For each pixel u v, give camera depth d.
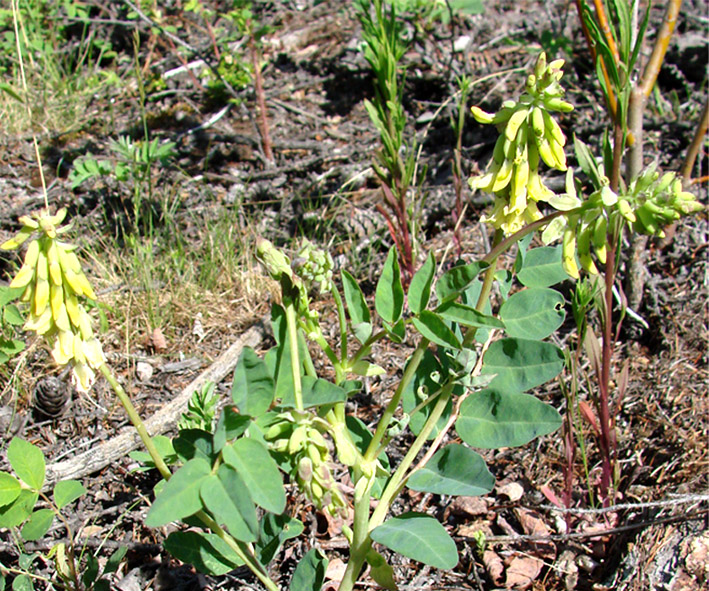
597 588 0.48
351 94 1.00
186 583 0.49
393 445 0.57
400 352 0.65
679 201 0.33
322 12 1.16
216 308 0.69
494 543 0.50
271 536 0.41
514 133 0.36
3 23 1.04
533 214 0.38
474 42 1.02
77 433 0.58
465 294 0.44
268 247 0.35
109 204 0.81
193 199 0.82
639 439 0.56
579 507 0.53
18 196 0.82
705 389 0.57
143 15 0.95
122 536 0.51
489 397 0.40
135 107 1.00
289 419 0.35
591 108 0.86
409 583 0.49
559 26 1.01
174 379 0.63
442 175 0.83
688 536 0.46
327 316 0.69
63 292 0.34
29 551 0.50
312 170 0.86
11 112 0.94
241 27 0.85
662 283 0.66
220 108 0.98
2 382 0.61
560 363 0.40
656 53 0.58
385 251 0.76
